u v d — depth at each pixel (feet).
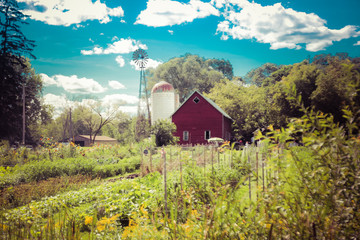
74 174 53.88
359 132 8.38
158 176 36.78
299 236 8.74
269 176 10.23
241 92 212.02
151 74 331.36
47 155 74.54
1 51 149.38
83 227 21.93
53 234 11.98
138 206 24.75
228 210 10.51
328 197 8.40
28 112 187.01
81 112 265.13
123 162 70.79
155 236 12.99
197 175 26.76
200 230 10.98
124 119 304.30
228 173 31.73
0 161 60.85
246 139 192.34
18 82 152.97
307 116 8.93
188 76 299.99
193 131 145.48
